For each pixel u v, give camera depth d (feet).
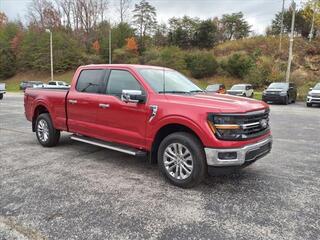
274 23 194.39
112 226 10.42
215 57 155.84
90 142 17.98
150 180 14.98
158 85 15.84
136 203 12.26
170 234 9.95
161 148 14.55
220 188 13.94
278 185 14.37
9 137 25.50
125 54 179.52
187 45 203.41
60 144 22.65
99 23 219.20
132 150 15.89
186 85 17.33
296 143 23.93
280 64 123.34
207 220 10.89
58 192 13.32
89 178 15.19
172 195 13.10
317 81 104.12
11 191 13.38
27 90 23.49
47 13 225.76
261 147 13.91
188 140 13.48
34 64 185.98
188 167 13.66
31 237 9.74
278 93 66.69
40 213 11.35
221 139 12.67
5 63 191.42
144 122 15.08
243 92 78.95
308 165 17.69
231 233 10.03
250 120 13.29
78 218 10.97
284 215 11.30
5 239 9.65
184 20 207.41
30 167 16.92
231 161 12.71
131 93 14.61
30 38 191.01
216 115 12.73
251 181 14.88
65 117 19.83
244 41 168.55
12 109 49.37
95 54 191.11
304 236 9.86
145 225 10.51
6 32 210.59
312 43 132.46
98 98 17.34
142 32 219.41
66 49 184.96
